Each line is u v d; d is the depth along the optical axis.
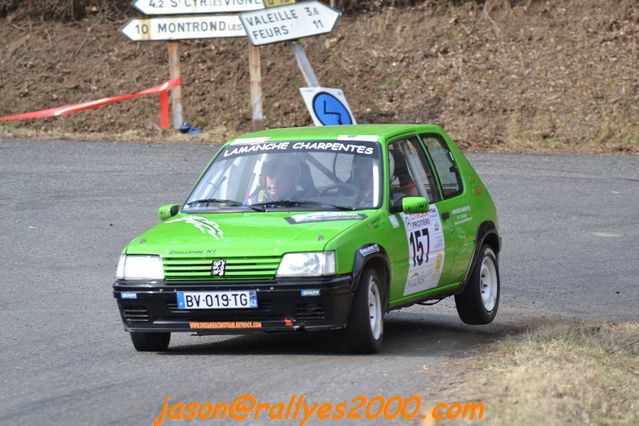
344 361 21.30
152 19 62.47
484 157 57.25
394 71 69.12
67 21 74.44
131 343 24.20
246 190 24.16
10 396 18.77
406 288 23.83
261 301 21.09
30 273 34.91
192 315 21.55
